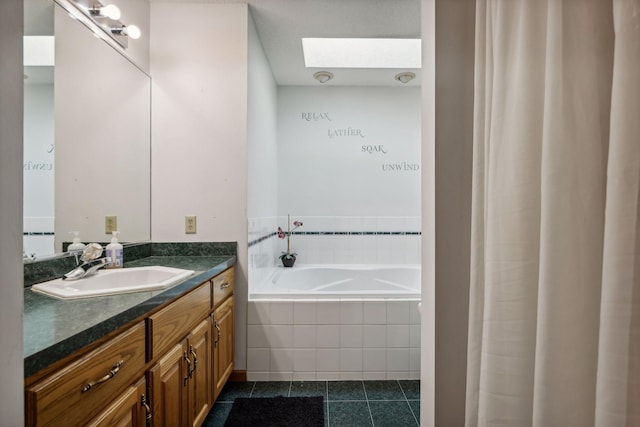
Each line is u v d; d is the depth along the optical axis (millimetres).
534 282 600
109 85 1666
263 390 1933
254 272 2234
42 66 1287
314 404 1782
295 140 3268
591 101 520
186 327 1308
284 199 3266
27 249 1204
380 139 3258
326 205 3271
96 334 777
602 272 485
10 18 397
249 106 2090
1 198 383
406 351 2062
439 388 851
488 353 645
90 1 1510
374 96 3275
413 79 3117
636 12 427
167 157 2031
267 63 2732
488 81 702
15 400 398
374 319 2062
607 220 443
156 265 1691
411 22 2215
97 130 1589
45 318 818
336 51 2867
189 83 2031
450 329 848
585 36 521
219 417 1671
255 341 2049
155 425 1056
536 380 549
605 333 438
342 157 3268
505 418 621
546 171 538
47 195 1301
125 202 1791
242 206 2039
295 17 2160
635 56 427
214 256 2012
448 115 842
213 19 2031
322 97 3266
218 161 2035
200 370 1439
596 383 474
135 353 961
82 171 1486
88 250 1332
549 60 536
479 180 723
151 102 2027
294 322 2053
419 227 3264
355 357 2059
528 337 604
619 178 432
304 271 2986
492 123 653
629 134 427
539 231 595
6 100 391
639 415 424
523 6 595
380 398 1854
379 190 3277
